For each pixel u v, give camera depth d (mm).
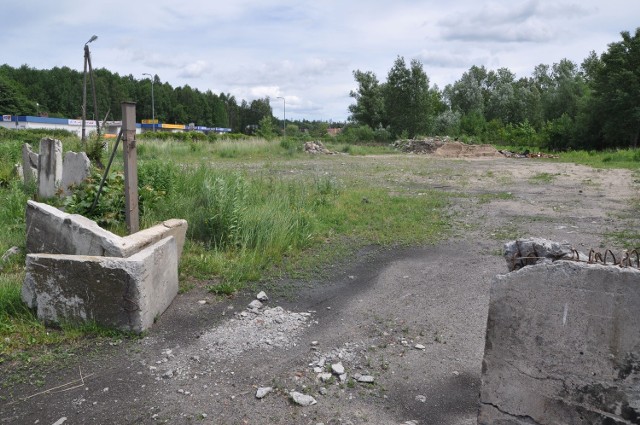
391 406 3633
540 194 13531
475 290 5914
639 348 2588
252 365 4176
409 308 5445
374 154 34844
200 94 107938
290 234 7742
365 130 52531
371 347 4523
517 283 2893
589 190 14320
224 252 7004
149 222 7449
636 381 2613
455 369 4145
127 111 6355
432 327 4945
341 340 4672
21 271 5824
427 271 6695
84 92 14453
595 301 2686
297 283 6227
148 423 3395
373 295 5863
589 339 2717
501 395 3004
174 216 7891
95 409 3541
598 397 2721
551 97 58562
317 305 5570
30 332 4520
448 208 11203
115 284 4527
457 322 5051
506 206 11531
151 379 3928
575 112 56250
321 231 8602
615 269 2629
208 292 5762
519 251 3238
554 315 2801
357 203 11117
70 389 3781
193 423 3396
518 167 22719
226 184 9000
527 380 2914
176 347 4453
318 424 3389
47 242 5617
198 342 4562
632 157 26656
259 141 32344
